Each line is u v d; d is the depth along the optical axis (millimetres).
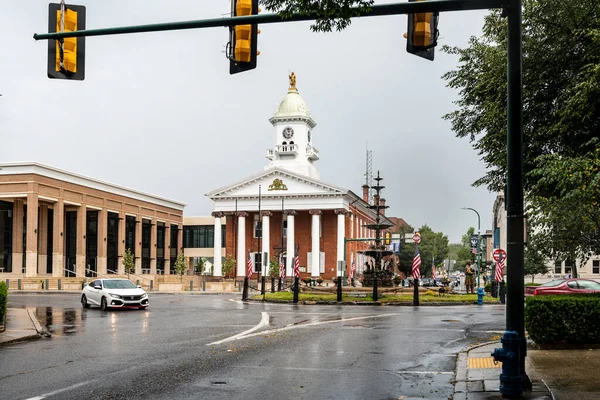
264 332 18234
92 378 10742
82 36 11680
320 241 86250
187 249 101312
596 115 17344
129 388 9906
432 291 43594
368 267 47656
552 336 14180
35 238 63125
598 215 23062
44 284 59750
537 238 34562
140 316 25031
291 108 97250
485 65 20672
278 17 10906
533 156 19484
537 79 18734
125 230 81062
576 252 32344
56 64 11789
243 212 86500
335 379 10758
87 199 72375
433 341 16156
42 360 12859
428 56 10625
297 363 12445
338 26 11414
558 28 18156
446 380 10742
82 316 25125
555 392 9164
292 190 85188
